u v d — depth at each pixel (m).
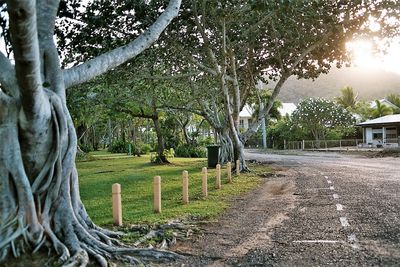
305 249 6.42
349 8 17.61
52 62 6.80
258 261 5.93
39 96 5.64
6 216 5.96
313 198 11.41
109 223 8.52
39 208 6.26
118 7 14.90
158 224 8.26
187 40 18.88
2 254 5.72
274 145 55.41
